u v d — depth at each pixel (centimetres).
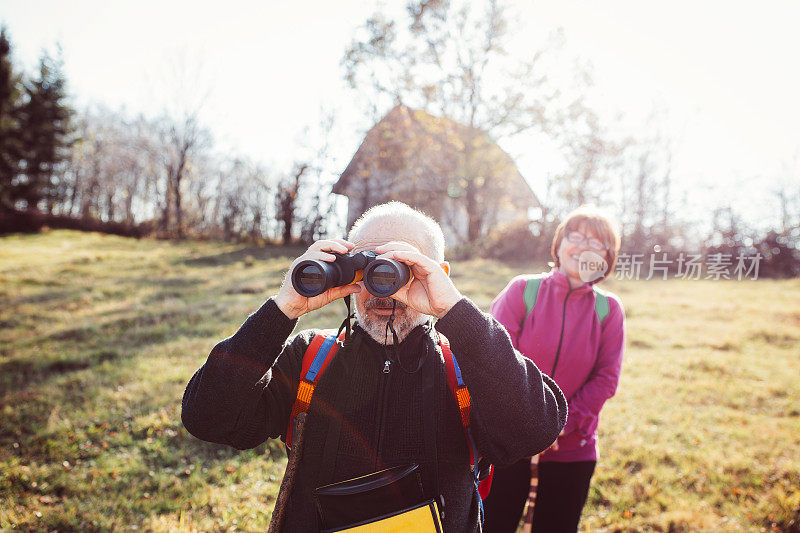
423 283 130
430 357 140
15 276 1374
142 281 1388
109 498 360
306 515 131
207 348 746
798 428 529
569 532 225
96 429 462
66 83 3966
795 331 965
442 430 135
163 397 537
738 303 1222
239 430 134
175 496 367
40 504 351
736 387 658
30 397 542
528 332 236
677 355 812
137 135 4434
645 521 345
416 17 2464
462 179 2472
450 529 130
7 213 3162
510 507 224
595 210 240
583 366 232
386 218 146
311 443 135
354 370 138
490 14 2403
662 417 545
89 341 789
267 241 3173
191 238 3456
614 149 2431
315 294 119
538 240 2152
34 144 3728
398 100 2612
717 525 341
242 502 358
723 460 436
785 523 339
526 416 124
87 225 3438
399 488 122
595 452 229
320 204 3109
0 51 3506
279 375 146
